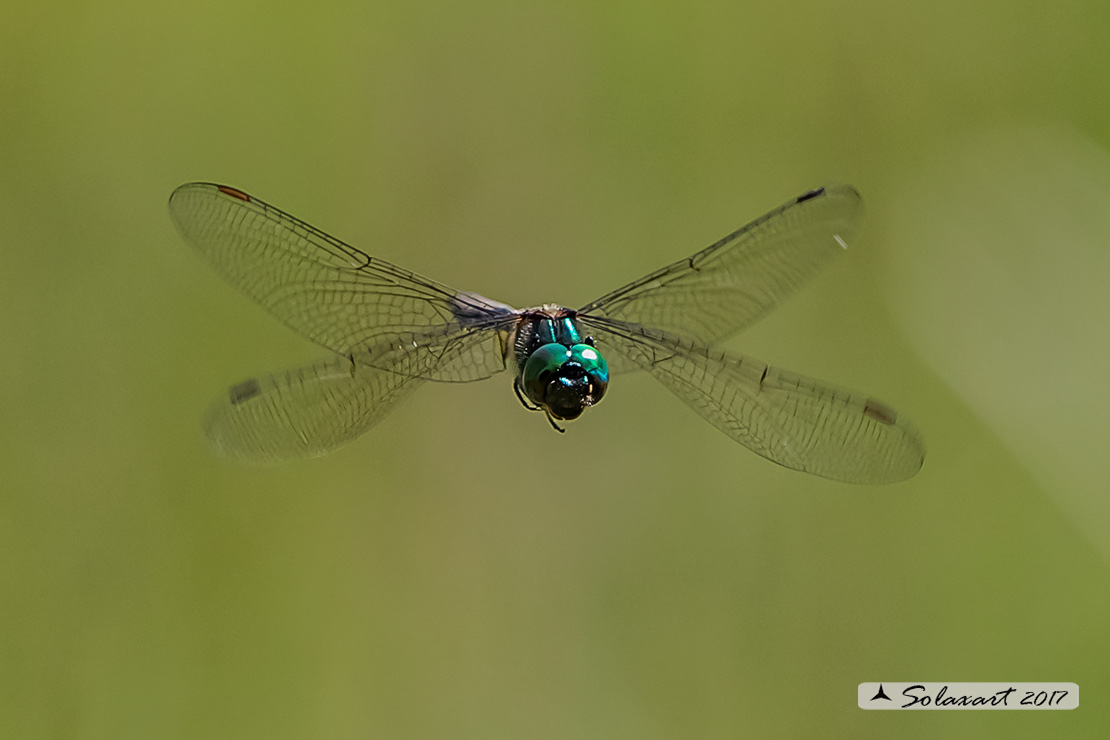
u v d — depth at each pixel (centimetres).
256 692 127
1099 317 127
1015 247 127
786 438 124
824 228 125
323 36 127
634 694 127
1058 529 127
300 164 127
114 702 127
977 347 127
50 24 127
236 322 127
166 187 127
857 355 127
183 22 127
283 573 127
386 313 125
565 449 127
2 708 126
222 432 124
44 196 127
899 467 124
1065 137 127
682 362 125
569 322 125
